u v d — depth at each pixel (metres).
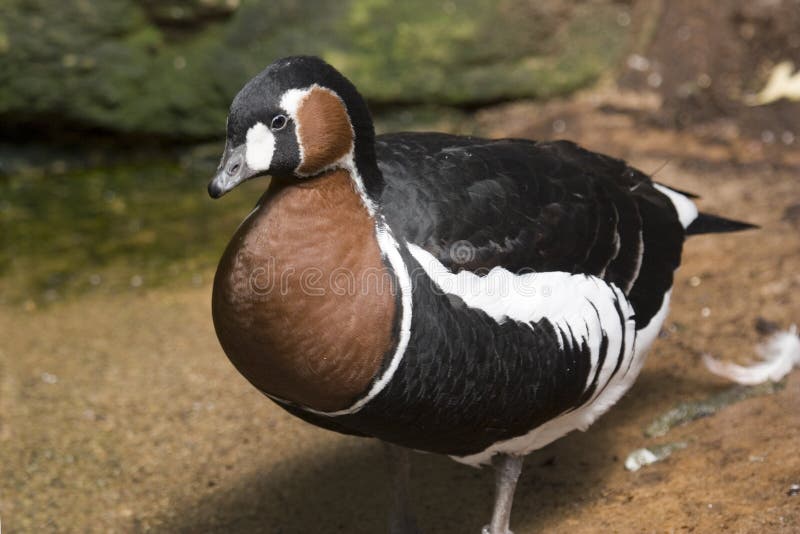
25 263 7.05
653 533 4.00
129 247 7.21
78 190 8.05
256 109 3.45
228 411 5.45
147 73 8.12
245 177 3.49
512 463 4.10
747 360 5.00
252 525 4.65
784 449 4.26
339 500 4.75
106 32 7.98
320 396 3.59
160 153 8.45
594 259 3.97
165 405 5.51
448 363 3.56
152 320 6.31
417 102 8.32
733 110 7.45
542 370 3.73
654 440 4.66
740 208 6.36
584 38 8.26
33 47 7.92
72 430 5.34
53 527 4.71
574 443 4.79
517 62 8.26
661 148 7.24
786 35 7.67
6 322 6.36
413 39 8.11
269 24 8.03
